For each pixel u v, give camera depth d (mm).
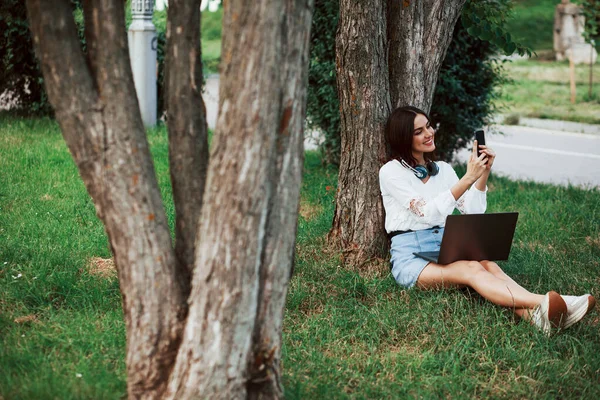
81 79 2875
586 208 7195
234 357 2908
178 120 3105
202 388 2906
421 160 4988
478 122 8828
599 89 16469
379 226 5219
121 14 2900
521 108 14781
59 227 5820
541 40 21328
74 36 2873
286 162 2893
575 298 4207
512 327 4230
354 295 4805
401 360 3951
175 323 3014
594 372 3871
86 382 3381
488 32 5898
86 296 4469
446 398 3623
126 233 2949
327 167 8688
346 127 5223
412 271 4723
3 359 3586
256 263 2873
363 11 4930
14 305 4367
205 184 3025
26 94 11711
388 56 5230
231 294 2854
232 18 2750
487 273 4453
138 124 2965
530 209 7156
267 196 2852
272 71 2754
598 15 15906
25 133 9828
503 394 3680
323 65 8117
